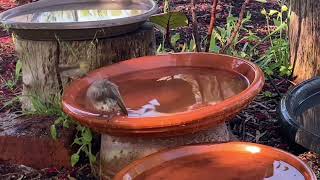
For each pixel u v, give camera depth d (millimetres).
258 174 1295
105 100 1438
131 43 1778
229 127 1832
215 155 1376
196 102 1521
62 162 1713
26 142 1713
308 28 2104
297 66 2180
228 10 3027
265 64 2215
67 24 1650
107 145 1544
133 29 1802
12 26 1705
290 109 1802
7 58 2611
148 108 1497
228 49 2225
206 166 1342
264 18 2889
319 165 1616
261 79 1522
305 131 1656
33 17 1923
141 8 1991
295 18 2160
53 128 1675
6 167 1729
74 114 1434
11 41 2850
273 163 1330
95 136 1708
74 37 1721
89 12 1972
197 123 1364
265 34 2650
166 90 1607
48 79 1799
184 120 1347
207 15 2945
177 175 1313
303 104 1895
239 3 3145
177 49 2449
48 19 1893
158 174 1322
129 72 1707
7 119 1840
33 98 1837
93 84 1483
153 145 1470
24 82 1862
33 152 1718
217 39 2504
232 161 1354
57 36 1716
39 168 1725
